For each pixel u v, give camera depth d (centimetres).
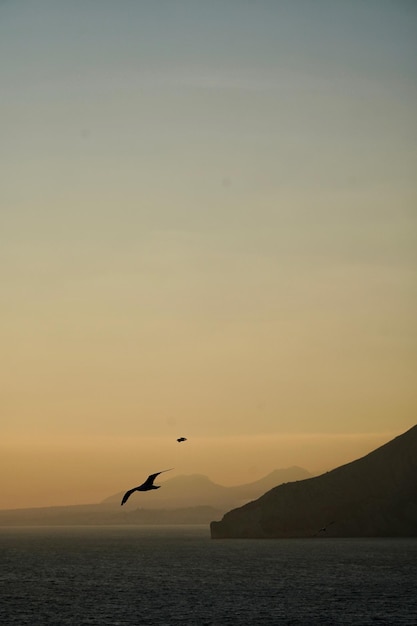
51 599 14238
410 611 12319
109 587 16338
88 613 12375
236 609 12688
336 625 11112
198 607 12938
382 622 11331
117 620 11694
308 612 12294
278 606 12988
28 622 11600
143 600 13962
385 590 15112
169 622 11469
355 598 13912
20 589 16100
